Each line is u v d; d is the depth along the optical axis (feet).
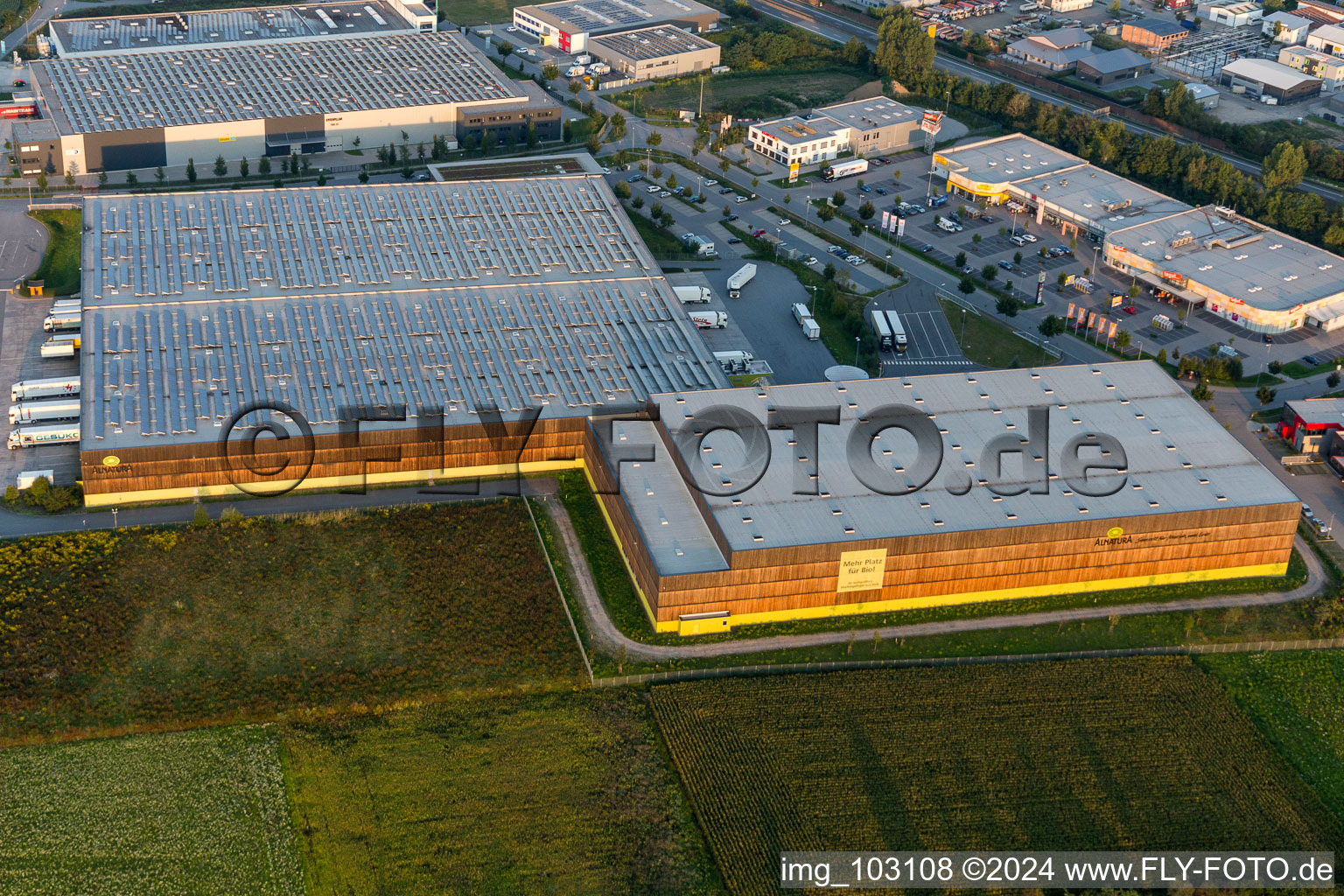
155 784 487.20
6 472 644.27
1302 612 590.55
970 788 494.59
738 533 556.92
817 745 510.17
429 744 508.53
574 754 506.07
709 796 488.44
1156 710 534.37
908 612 580.71
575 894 451.12
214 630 555.69
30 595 565.94
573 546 616.39
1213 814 488.85
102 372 650.43
